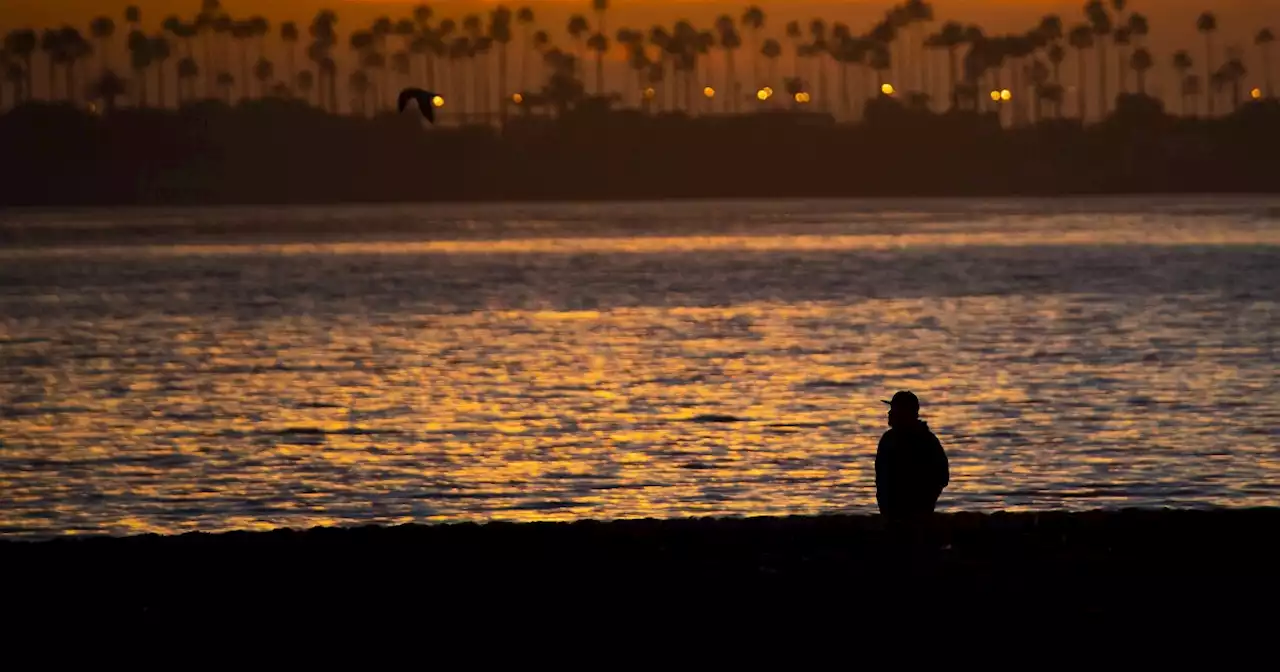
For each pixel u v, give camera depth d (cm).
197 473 12350
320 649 5244
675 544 6588
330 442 14025
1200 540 6438
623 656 5131
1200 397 16588
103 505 11112
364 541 6744
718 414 15750
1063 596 5638
